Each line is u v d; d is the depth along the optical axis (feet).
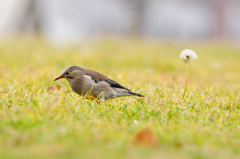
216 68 65.10
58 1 173.58
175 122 26.73
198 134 23.56
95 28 178.19
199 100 32.83
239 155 20.11
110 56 68.33
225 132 24.62
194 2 185.57
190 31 193.47
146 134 21.95
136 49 84.94
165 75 52.75
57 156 18.95
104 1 175.01
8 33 132.77
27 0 133.28
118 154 19.54
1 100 29.60
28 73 44.98
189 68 63.26
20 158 18.45
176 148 21.21
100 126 24.66
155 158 19.08
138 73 52.85
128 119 27.48
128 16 112.78
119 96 33.83
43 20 135.95
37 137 21.77
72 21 179.32
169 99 32.94
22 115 25.04
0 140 21.06
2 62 56.95
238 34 192.75
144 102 32.45
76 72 33.22
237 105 32.83
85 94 33.53
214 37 192.44
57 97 30.37
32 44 86.99
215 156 19.69
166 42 107.96
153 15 181.37
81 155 19.22
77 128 23.48
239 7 188.03
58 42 95.61
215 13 190.08
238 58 80.94
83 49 74.64
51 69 51.01
